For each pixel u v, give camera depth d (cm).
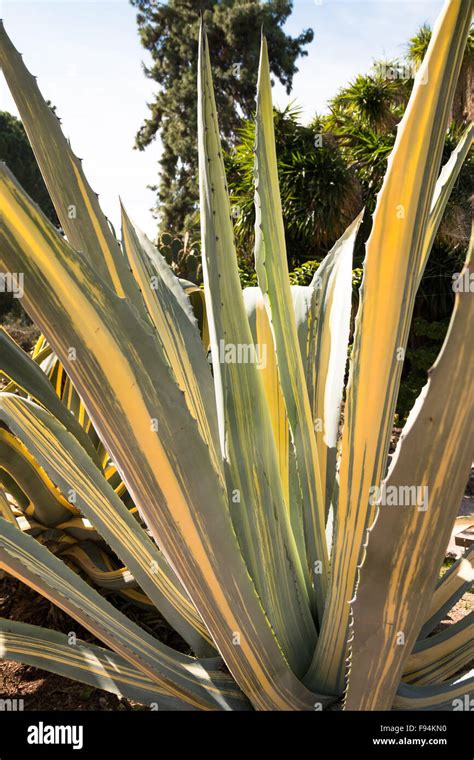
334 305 162
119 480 210
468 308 78
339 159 738
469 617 141
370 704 110
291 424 131
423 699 124
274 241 126
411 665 139
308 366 159
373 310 99
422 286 725
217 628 109
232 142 1959
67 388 223
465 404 82
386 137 766
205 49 107
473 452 85
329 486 148
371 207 739
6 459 183
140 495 99
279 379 131
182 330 146
